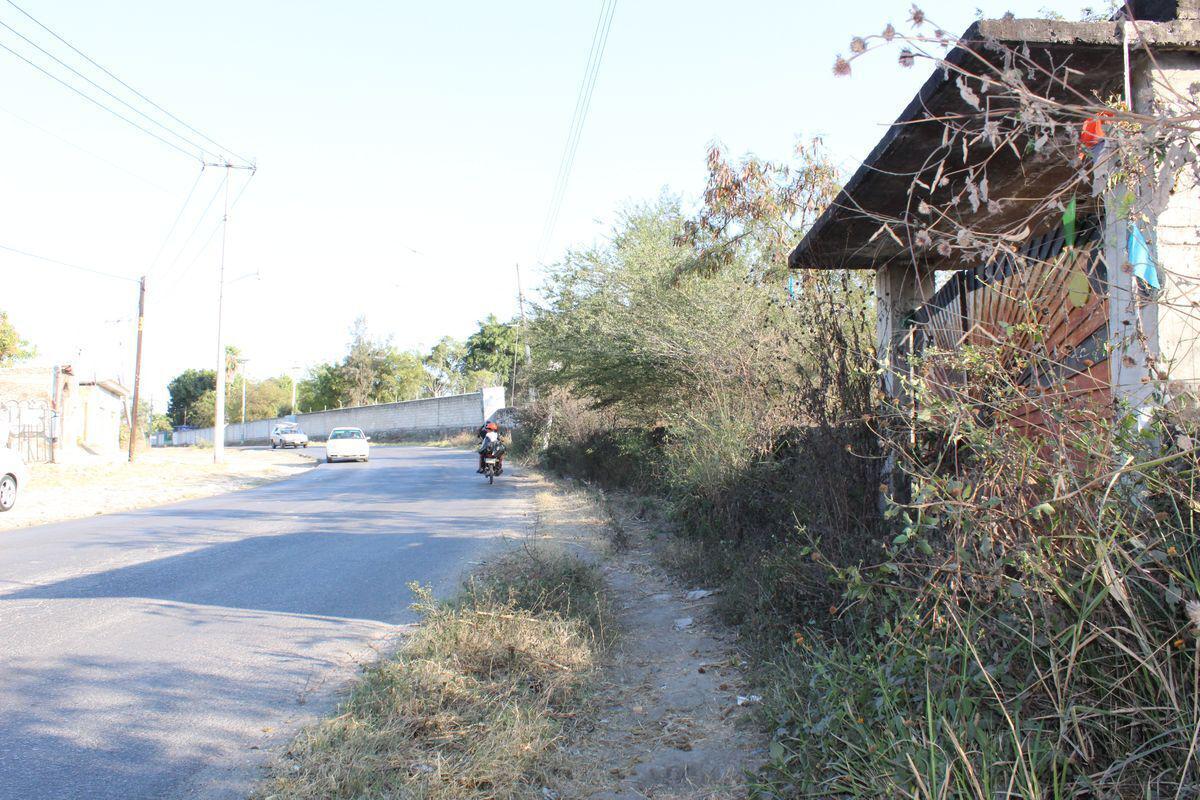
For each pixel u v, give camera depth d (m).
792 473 6.76
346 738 4.07
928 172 4.98
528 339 19.22
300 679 5.28
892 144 4.61
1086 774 2.56
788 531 6.12
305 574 8.80
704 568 7.56
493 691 4.66
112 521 14.30
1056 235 4.57
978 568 3.06
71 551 10.60
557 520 12.19
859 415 5.38
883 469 5.35
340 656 5.76
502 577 6.79
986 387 3.46
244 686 5.15
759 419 8.29
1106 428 2.94
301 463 35.09
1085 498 2.83
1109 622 2.74
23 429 30.91
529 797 3.60
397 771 3.72
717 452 8.45
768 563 5.73
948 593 3.18
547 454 23.22
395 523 13.20
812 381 6.77
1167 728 2.52
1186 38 3.66
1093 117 3.00
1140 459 2.85
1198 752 2.42
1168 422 2.93
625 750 4.14
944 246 3.55
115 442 42.66
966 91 3.21
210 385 94.62
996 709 2.85
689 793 3.64
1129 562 2.62
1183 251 3.58
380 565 9.24
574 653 5.25
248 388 93.62
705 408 10.06
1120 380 3.68
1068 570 2.88
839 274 7.32
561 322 16.27
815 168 10.32
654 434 14.80
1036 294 4.02
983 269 5.42
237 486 23.20
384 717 4.29
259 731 4.43
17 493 16.59
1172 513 2.80
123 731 4.43
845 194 5.35
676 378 13.68
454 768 3.74
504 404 48.94
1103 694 2.70
